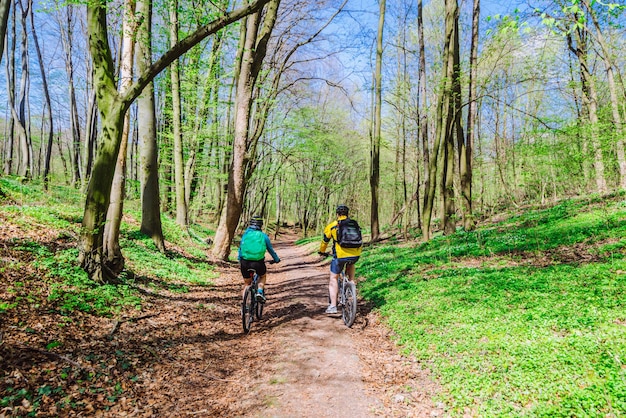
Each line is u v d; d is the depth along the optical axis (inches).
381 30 740.7
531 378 167.6
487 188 948.0
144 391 182.5
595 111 607.8
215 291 424.2
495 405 156.4
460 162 682.2
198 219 1451.8
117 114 294.7
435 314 270.2
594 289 255.1
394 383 196.9
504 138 932.6
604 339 185.8
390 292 358.0
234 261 700.7
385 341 258.1
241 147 632.4
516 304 257.9
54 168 1574.8
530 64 657.0
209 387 198.4
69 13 991.6
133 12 345.1
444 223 694.5
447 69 628.4
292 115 922.1
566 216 585.0
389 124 1013.2
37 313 219.8
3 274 247.4
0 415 137.9
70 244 354.3
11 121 973.2
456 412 160.4
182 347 242.8
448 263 455.5
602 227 457.7
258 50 615.8
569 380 161.6
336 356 235.6
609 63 563.8
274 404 178.7
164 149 853.2
